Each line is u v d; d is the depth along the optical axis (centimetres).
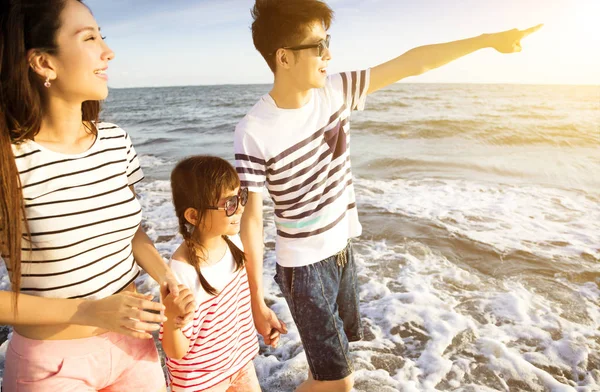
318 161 232
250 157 220
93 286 173
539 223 675
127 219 182
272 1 214
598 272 515
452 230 641
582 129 1770
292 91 222
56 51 156
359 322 272
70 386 171
